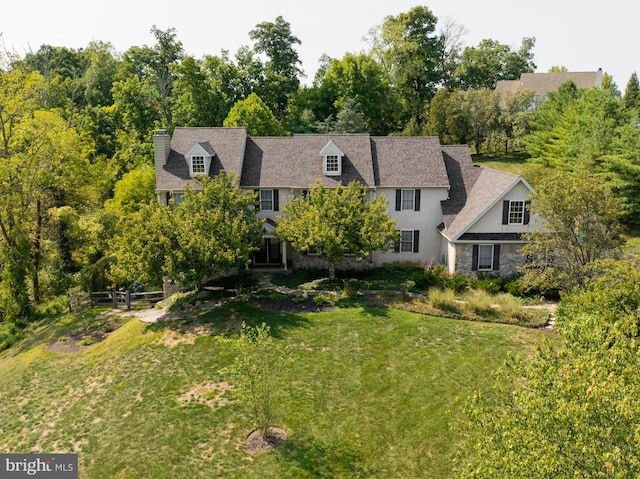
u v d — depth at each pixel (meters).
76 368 23.50
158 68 62.97
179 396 19.59
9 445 18.09
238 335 23.81
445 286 28.59
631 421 8.30
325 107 67.25
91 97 71.38
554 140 50.78
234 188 29.78
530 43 100.88
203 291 30.09
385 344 22.62
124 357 23.39
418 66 69.94
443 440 16.34
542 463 8.52
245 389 16.75
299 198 30.92
